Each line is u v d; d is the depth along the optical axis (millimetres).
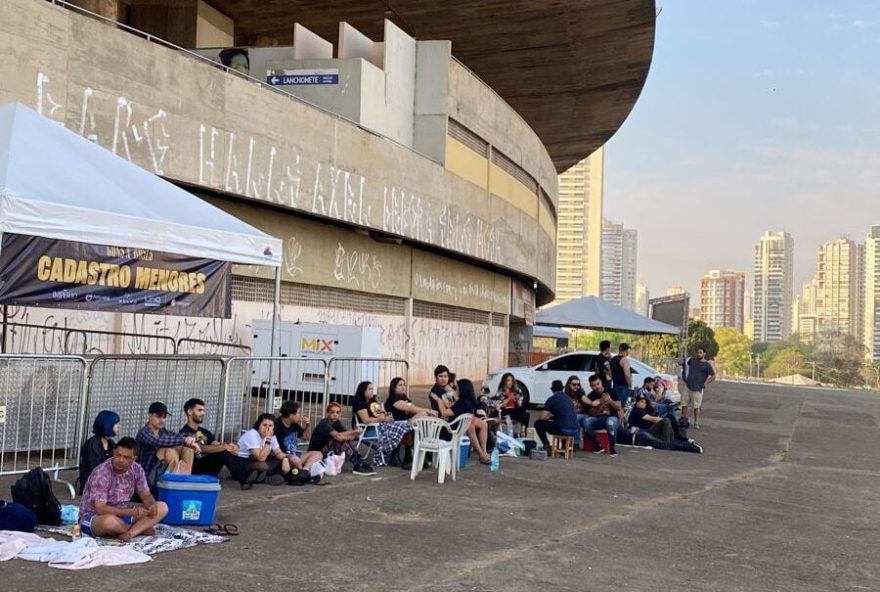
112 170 9711
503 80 38750
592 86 39719
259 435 9312
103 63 13344
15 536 6152
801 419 24875
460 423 11070
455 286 29453
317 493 9078
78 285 8812
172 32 25203
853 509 9992
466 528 7766
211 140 15594
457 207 25750
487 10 30125
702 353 20250
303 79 21297
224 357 10484
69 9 14234
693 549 7410
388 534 7332
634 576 6371
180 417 10352
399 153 22109
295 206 17984
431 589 5719
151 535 6672
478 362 32625
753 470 13117
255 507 8148
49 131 9445
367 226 20672
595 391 14562
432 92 24656
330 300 21703
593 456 13734
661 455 14422
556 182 42906
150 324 15680
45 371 8820
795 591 6230
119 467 6570
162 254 9688
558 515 8633
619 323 35656
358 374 14531
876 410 31344
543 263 38219
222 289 10539
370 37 32469
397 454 11320
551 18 31266
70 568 5656
